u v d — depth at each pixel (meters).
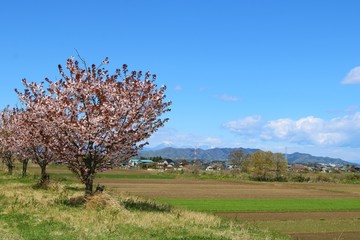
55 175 54.75
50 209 18.23
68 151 20.78
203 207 30.80
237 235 16.02
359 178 87.75
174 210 22.70
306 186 67.25
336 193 52.44
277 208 32.31
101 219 16.30
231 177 86.38
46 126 20.55
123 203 21.36
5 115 40.28
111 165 22.08
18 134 33.34
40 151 31.48
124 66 21.34
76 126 20.05
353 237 20.47
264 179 85.25
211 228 17.12
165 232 14.89
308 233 21.20
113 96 20.78
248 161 94.50
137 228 15.16
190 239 14.08
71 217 16.34
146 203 24.20
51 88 21.27
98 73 21.39
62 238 12.83
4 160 46.25
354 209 33.38
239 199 39.53
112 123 20.14
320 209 32.72
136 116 21.17
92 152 20.86
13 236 12.55
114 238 13.34
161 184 58.56
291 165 113.19
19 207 18.08
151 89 21.44
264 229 20.56
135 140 21.39
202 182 69.06
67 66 21.17
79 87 20.39
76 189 32.28
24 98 22.45
